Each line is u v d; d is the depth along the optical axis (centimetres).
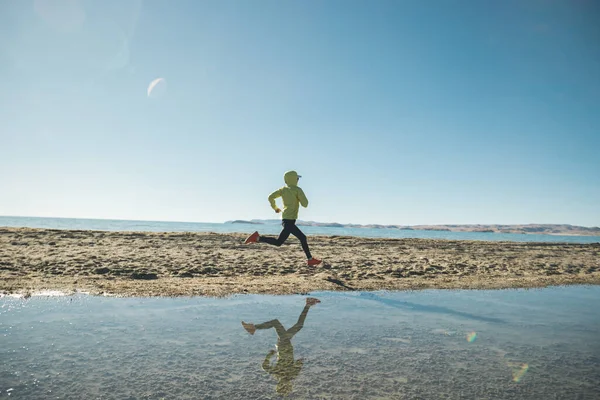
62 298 411
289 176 680
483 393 201
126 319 337
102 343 269
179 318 346
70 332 293
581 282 673
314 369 230
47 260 677
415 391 202
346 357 254
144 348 261
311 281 574
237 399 186
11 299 399
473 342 296
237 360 242
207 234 1480
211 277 588
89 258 723
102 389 193
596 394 203
